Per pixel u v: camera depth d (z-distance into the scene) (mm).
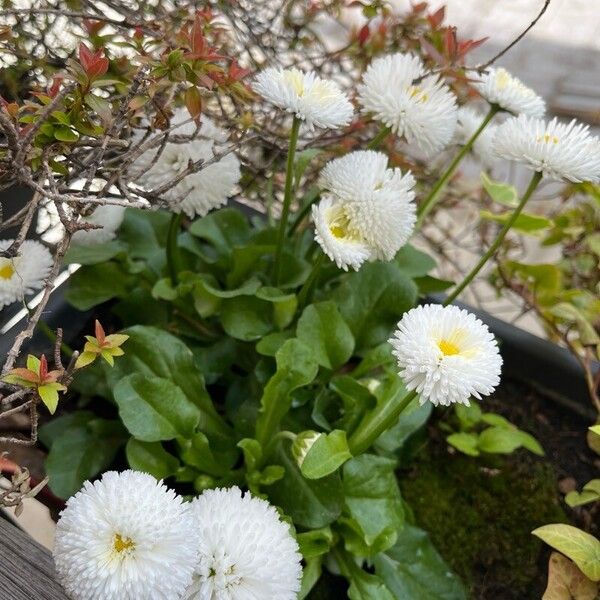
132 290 564
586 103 811
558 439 595
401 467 567
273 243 574
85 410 551
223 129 549
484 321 619
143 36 480
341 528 500
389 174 491
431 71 523
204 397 516
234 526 415
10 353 399
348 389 518
